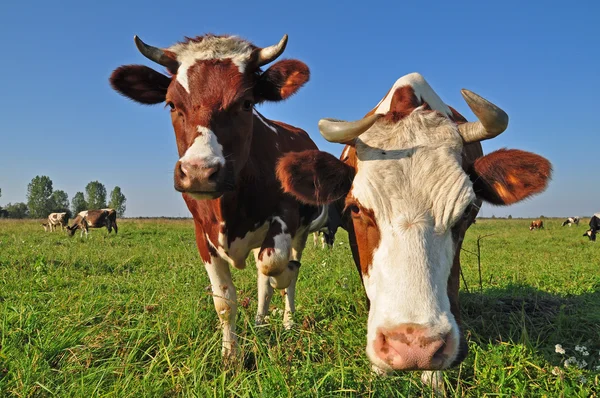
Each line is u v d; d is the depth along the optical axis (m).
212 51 4.39
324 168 3.70
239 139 4.19
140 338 4.35
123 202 115.31
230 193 4.48
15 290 6.84
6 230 26.55
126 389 3.40
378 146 3.50
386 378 3.50
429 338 2.76
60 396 3.27
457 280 3.35
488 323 5.27
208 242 4.82
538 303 6.18
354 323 5.05
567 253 15.22
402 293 2.92
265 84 4.67
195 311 4.88
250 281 7.66
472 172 3.63
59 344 4.08
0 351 3.84
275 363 3.59
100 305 5.32
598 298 6.76
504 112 3.31
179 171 3.78
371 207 3.29
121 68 4.61
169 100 4.26
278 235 4.86
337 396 3.16
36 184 104.75
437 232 3.12
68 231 25.80
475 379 3.78
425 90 4.75
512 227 39.66
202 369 3.67
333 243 15.21
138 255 11.95
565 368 3.98
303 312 5.57
